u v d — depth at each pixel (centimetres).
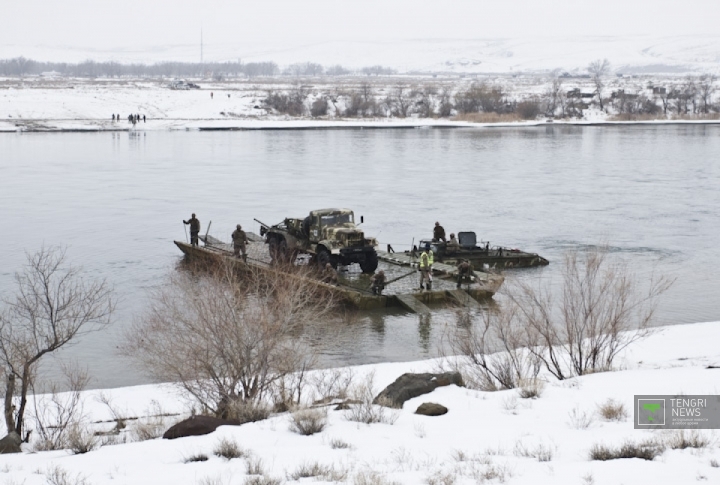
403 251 7975
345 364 4503
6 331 4162
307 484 1983
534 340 4112
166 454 2342
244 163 16200
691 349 4325
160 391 3944
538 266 7331
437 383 3133
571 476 1966
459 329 5256
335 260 6406
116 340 5006
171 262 7506
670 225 9494
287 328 3628
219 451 2319
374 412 2753
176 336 3672
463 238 7525
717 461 2041
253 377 3619
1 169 15062
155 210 10506
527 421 2605
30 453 2712
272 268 6247
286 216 10031
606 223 9631
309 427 2541
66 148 19338
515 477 1986
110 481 2078
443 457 2228
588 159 17312
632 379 3231
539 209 10588
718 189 12575
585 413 2602
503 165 16050
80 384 3978
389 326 5369
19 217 9950
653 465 2036
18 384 3944
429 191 12188
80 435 2822
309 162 16412
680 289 6406
